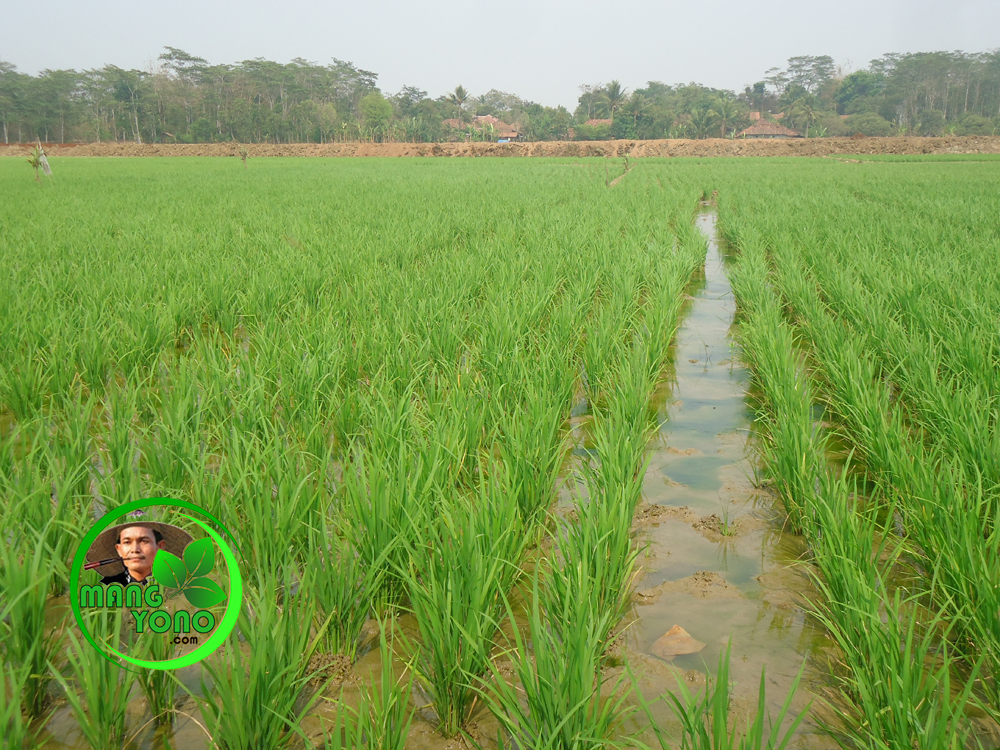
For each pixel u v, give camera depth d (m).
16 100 118.00
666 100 163.12
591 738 2.51
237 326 8.98
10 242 12.92
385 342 6.85
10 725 2.77
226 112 121.88
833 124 133.00
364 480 4.01
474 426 5.07
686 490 5.23
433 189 27.48
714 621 3.69
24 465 4.23
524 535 4.12
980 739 2.84
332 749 2.51
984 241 12.68
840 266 11.52
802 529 4.41
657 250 12.77
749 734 2.42
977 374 5.95
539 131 138.25
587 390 6.98
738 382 7.72
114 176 35.81
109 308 8.29
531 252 12.75
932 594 3.60
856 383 5.81
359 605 3.36
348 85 145.25
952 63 142.00
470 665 3.03
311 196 23.89
